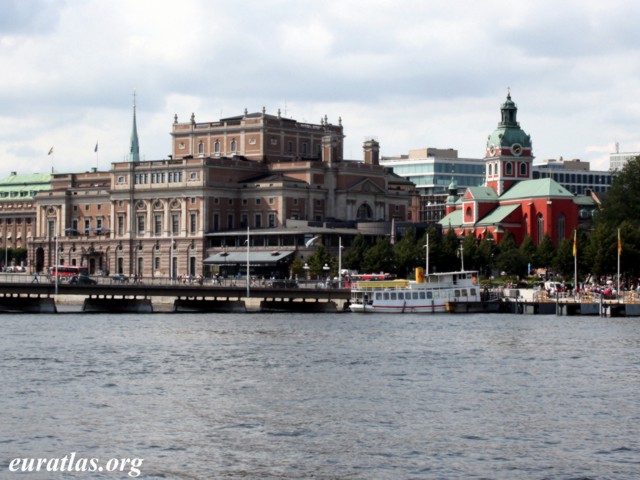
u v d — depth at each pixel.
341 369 138.38
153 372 135.12
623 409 111.56
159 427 102.94
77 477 87.69
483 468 90.00
